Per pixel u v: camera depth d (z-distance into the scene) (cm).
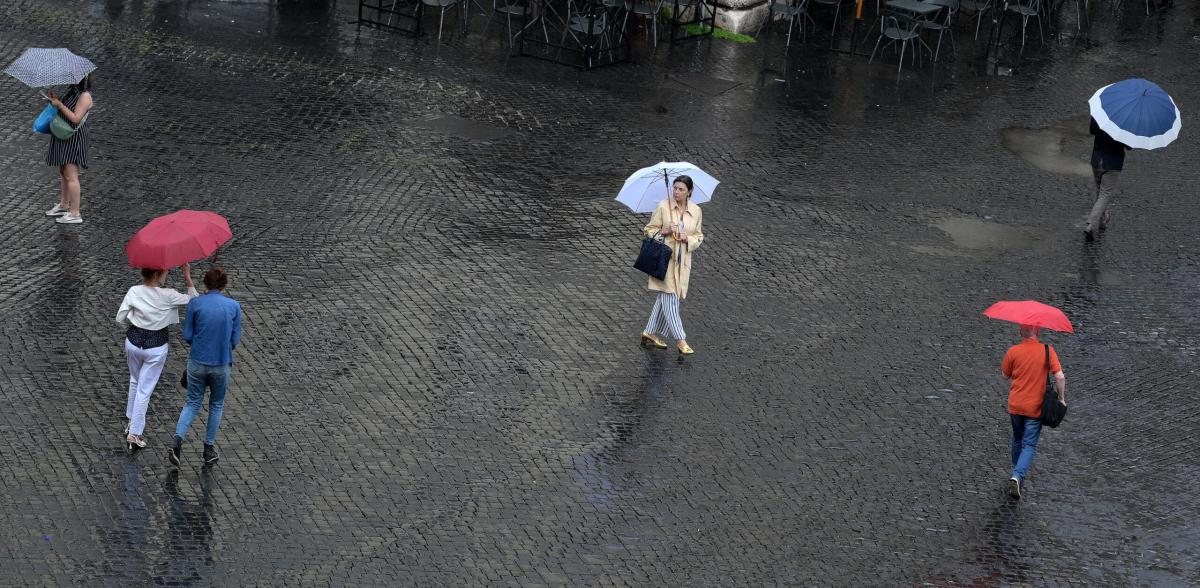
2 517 1986
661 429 2394
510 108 3947
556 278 2928
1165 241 3428
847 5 5281
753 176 3609
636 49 4575
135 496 2070
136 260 2122
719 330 2767
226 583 1898
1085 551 2159
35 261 2778
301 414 2328
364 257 2933
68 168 2920
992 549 2144
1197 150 4097
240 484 2127
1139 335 2927
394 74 4134
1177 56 5016
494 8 4628
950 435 2462
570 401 2455
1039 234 3406
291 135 3581
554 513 2131
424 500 2131
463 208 3241
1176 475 2400
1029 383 2253
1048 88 4550
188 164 3328
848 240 3262
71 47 4041
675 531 2114
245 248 2916
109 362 2438
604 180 3503
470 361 2556
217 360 2105
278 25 4472
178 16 4441
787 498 2225
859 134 4000
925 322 2884
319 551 1986
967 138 4041
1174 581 2103
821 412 2498
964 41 4984
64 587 1853
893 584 2033
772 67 4538
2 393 2297
